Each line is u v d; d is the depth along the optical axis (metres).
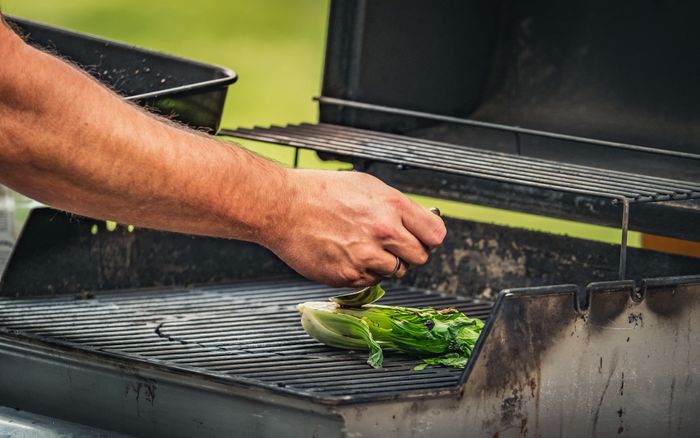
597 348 2.79
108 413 2.90
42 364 3.01
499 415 2.67
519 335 2.66
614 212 3.65
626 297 2.82
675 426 2.96
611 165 3.79
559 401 2.76
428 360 3.01
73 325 3.33
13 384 3.09
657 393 2.91
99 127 2.52
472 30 4.25
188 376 2.70
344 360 3.02
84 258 3.77
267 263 4.12
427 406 2.56
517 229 3.93
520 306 2.65
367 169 3.97
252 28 13.64
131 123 2.56
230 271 4.06
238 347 3.12
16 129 2.46
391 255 2.89
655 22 3.93
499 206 3.90
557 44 4.16
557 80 4.14
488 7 4.25
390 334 3.03
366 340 2.99
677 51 3.87
